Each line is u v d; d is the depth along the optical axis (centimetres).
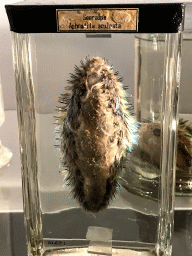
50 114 25
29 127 26
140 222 27
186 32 31
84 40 23
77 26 23
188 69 32
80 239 28
